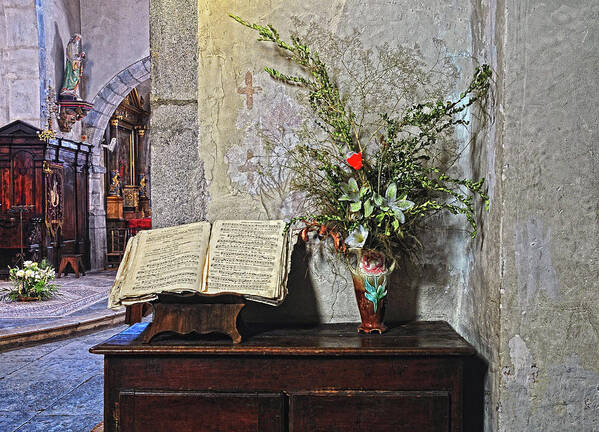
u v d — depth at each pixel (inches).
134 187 705.6
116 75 531.2
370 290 107.0
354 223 103.7
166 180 119.2
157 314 102.7
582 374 95.0
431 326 113.8
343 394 98.3
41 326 273.6
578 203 94.3
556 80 93.7
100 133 549.0
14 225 436.8
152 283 101.1
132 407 99.4
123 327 303.7
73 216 504.7
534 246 94.7
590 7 93.5
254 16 118.2
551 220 94.7
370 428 98.3
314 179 117.6
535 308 95.0
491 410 98.6
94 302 348.5
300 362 99.0
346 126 107.7
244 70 118.6
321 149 118.0
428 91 117.2
